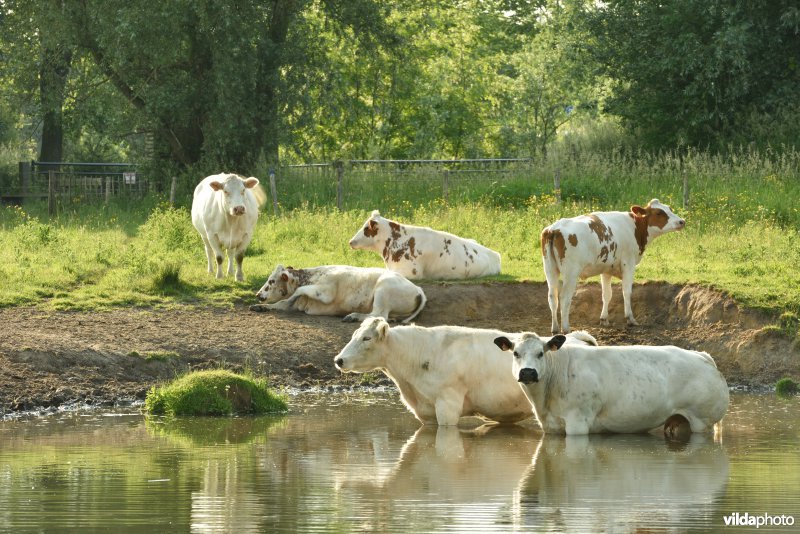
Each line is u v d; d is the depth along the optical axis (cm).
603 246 1667
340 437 1155
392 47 3619
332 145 4803
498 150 5056
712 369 1186
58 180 3541
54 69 3512
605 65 3931
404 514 822
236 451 1073
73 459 1030
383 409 1345
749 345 1603
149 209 3119
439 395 1234
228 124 3206
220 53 3162
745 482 930
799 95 3575
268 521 802
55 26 3238
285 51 3409
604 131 4028
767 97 3628
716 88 3653
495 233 2366
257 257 2183
